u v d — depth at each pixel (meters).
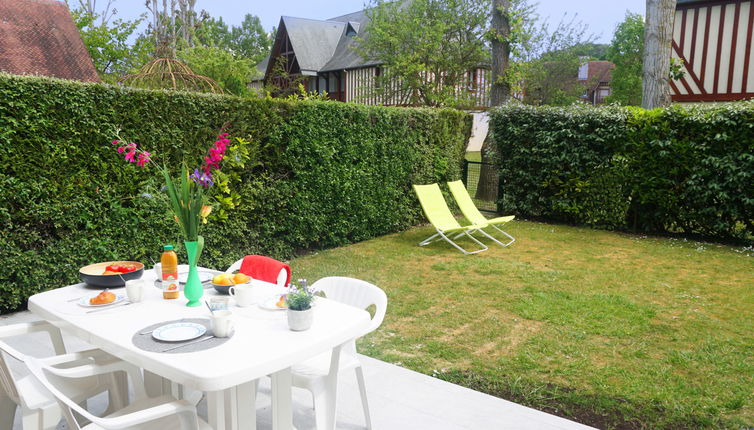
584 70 41.09
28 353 3.89
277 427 2.31
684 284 5.92
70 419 1.92
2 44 9.79
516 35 12.14
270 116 6.43
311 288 2.73
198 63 14.80
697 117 8.04
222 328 2.21
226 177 5.80
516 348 4.09
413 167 9.18
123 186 5.13
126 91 5.04
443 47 16.33
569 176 9.62
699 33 12.91
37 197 4.61
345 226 7.90
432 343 4.20
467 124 10.80
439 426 2.92
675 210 8.60
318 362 2.81
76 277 4.93
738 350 4.03
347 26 28.03
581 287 5.78
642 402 3.24
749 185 7.76
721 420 3.03
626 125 8.82
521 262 6.97
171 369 1.93
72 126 4.70
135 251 5.29
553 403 3.25
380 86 18.53
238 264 3.86
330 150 7.27
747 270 6.57
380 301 2.88
